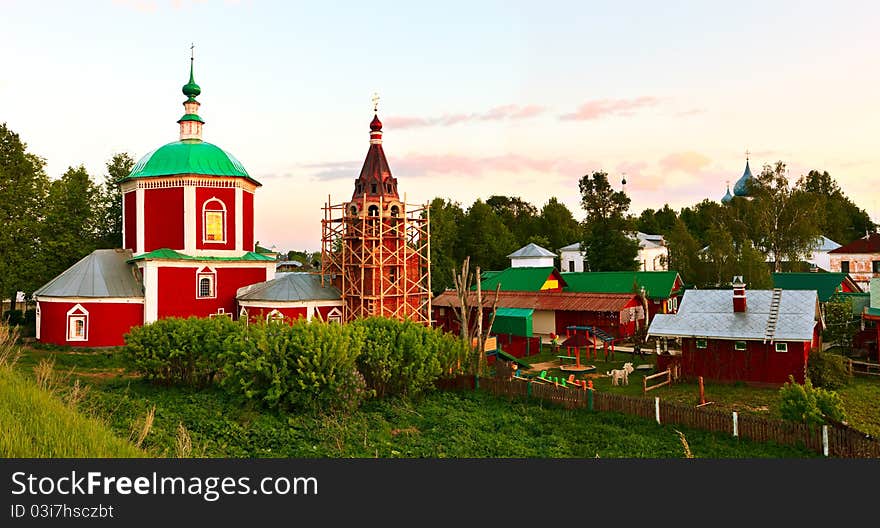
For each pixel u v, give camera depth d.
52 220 45.88
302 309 37.66
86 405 18.80
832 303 41.34
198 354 24.64
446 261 69.88
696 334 30.36
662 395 28.00
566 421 22.25
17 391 13.07
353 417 21.12
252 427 19.05
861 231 107.69
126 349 25.52
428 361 25.19
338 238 45.91
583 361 38.31
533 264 73.94
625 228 74.56
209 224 40.22
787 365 28.55
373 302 37.94
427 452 18.02
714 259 51.47
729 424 20.14
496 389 26.05
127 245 41.50
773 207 59.28
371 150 40.09
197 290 39.22
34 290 44.28
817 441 18.44
